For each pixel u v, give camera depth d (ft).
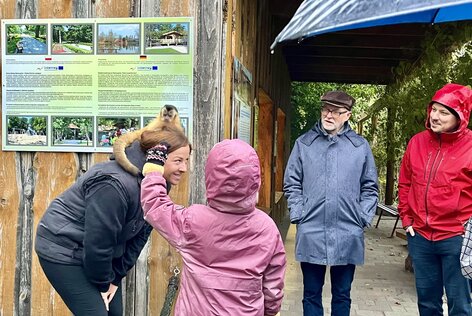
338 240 10.00
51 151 10.16
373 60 29.09
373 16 4.43
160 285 9.89
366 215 10.14
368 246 24.12
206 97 9.74
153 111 9.85
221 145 6.14
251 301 6.25
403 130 19.22
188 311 6.23
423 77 17.62
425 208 9.79
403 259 21.11
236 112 11.24
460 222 9.47
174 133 6.85
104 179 6.50
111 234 6.45
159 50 9.79
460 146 9.57
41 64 10.05
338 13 4.75
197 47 9.78
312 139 10.52
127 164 6.61
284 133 31.17
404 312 13.91
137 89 9.86
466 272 7.75
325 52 26.71
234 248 6.19
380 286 16.63
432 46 17.21
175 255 9.84
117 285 7.61
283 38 5.16
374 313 13.79
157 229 6.39
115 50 9.89
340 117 10.25
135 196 6.63
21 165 10.27
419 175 9.94
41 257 6.85
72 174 10.16
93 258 6.47
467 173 9.45
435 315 10.12
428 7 4.15
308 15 5.16
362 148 10.34
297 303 14.46
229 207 6.12
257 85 15.56
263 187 22.36
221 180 6.00
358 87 45.96
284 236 25.75
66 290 6.81
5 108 10.17
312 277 10.40
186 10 9.78
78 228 6.76
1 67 10.15
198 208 6.38
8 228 10.30
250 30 13.71
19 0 10.13
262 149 22.27
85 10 10.02
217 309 6.11
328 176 10.14
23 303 10.27
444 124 9.52
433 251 9.81
